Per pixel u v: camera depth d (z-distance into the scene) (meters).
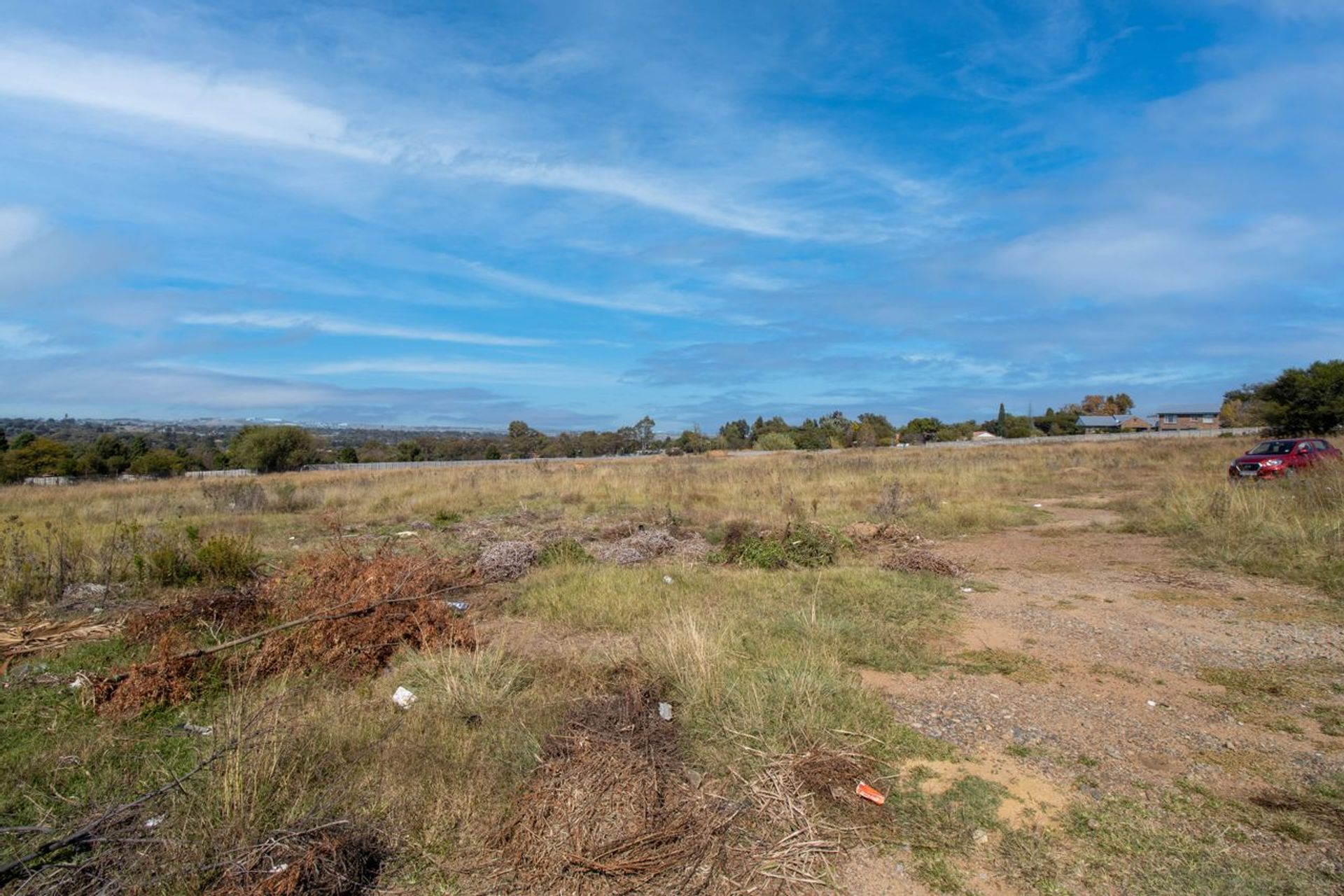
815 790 3.62
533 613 7.14
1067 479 20.89
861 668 5.44
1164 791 3.62
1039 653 5.76
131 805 3.10
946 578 8.47
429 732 4.20
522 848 3.17
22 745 4.19
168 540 9.73
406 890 2.99
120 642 6.08
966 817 3.42
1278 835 3.22
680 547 10.48
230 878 2.84
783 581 8.11
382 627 5.84
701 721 4.30
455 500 17.58
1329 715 4.45
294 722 4.14
